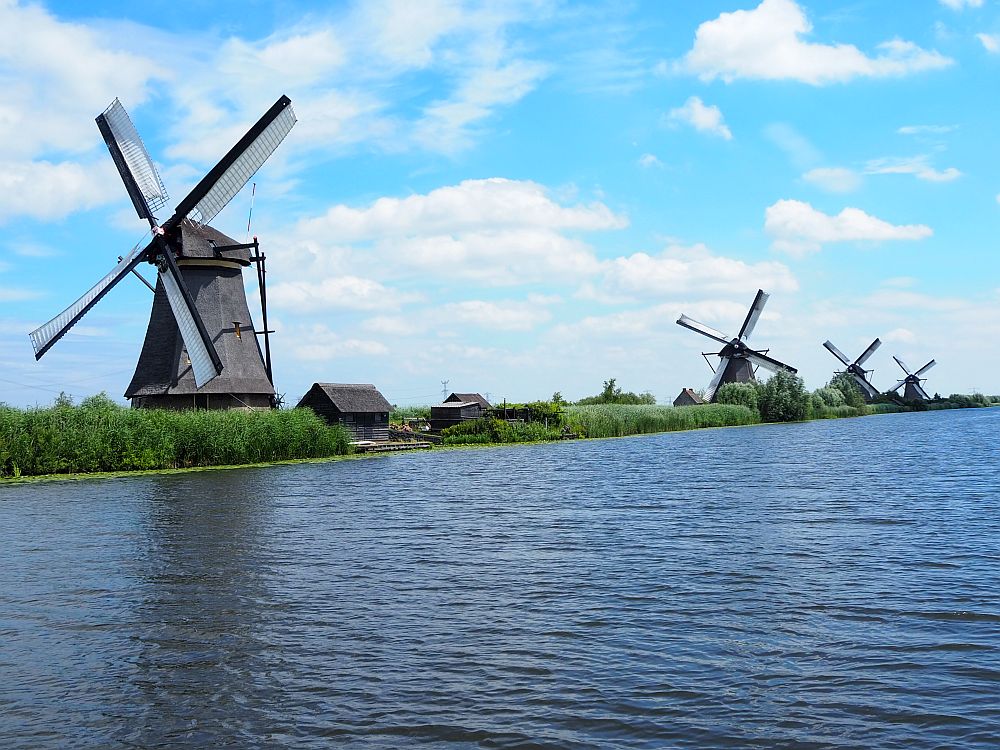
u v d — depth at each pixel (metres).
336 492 33.28
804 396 111.81
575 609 14.05
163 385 51.84
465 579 16.53
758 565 17.39
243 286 55.69
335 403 61.34
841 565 17.23
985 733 8.91
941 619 13.10
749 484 33.91
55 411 41.84
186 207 51.56
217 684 10.73
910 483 32.84
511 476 40.66
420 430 79.69
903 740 8.80
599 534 21.92
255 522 24.67
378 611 14.07
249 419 49.06
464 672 10.98
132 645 12.40
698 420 96.88
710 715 9.50
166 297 52.66
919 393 157.75
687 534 21.56
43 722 9.64
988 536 20.30
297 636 12.68
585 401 110.81
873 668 10.91
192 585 16.20
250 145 52.03
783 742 8.80
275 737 9.12
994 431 75.00
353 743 8.94
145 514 26.50
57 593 15.67
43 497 31.67
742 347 110.62
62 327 49.59
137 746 8.98
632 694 10.14
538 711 9.67
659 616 13.54
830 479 35.06
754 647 11.86
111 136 51.09
